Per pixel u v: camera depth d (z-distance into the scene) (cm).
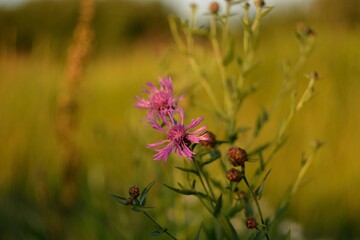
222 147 190
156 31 1379
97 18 1316
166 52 209
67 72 272
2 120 360
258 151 146
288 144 329
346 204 295
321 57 426
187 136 114
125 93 484
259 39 167
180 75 204
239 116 385
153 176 230
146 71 520
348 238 281
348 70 395
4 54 410
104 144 298
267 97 400
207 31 174
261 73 431
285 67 175
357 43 439
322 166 315
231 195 125
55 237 261
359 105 350
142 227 235
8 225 279
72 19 1159
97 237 250
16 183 327
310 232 282
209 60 206
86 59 273
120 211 246
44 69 396
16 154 344
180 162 209
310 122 340
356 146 323
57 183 310
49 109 364
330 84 381
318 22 554
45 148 346
